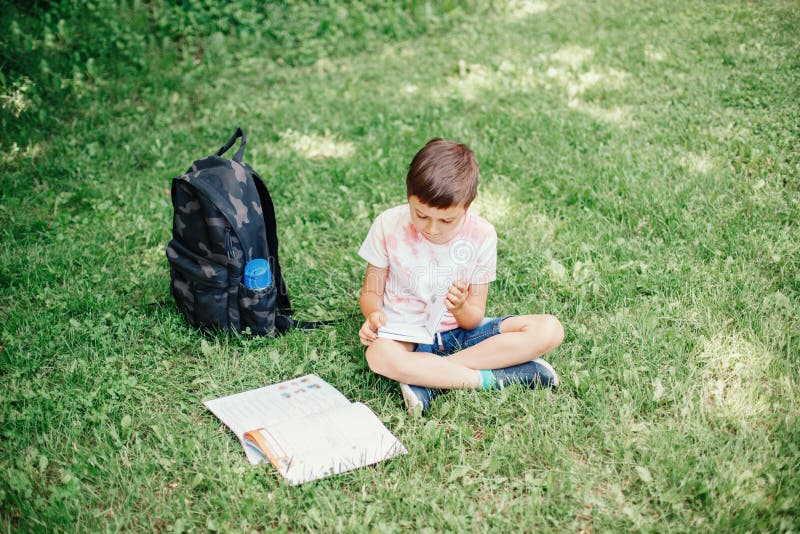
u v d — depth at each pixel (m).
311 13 6.82
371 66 6.20
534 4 7.46
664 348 2.85
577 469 2.33
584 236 3.67
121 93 5.50
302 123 5.14
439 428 2.46
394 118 5.17
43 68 5.49
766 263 3.33
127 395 2.66
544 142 4.70
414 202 2.45
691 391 2.62
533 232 3.74
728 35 6.22
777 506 2.14
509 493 2.27
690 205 3.79
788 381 2.61
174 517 2.19
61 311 3.13
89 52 5.92
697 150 4.42
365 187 4.28
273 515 2.17
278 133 5.01
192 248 2.85
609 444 2.39
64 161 4.50
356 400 2.71
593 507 2.19
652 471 2.30
